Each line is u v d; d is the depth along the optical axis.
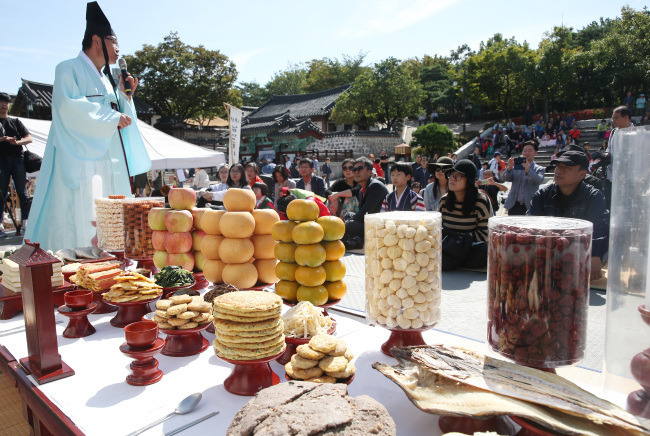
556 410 1.06
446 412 1.09
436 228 1.64
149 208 2.92
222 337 1.46
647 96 32.91
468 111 47.12
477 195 4.61
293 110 40.66
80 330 2.03
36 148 8.53
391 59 34.69
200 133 37.78
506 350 1.34
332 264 2.10
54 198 3.83
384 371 1.33
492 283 1.39
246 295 1.55
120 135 4.05
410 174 5.38
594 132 27.62
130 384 1.56
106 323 2.22
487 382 1.16
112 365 1.73
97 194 3.56
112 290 2.14
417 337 1.74
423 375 1.27
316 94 42.00
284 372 1.70
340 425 1.00
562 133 27.33
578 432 0.97
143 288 2.13
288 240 2.09
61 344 1.94
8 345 1.96
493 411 1.05
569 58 35.81
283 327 1.56
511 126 31.02
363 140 32.12
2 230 8.17
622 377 1.16
